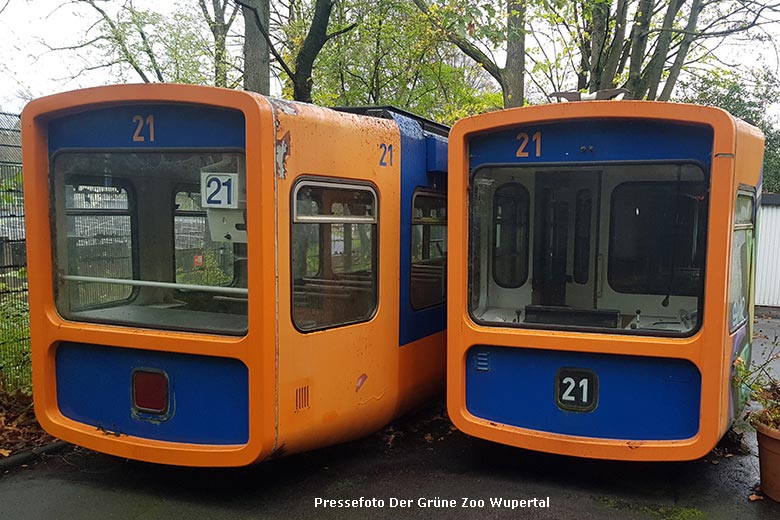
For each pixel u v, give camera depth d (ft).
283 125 12.66
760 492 14.49
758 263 49.60
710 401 13.06
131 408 13.85
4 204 19.20
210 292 14.02
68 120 14.03
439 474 15.43
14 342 18.84
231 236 13.05
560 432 14.29
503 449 17.08
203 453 13.05
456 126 14.60
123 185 14.57
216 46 46.14
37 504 13.60
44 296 14.21
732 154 12.69
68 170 14.32
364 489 14.53
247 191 12.36
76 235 14.56
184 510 13.39
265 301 12.38
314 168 13.47
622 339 13.53
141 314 14.29
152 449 13.38
